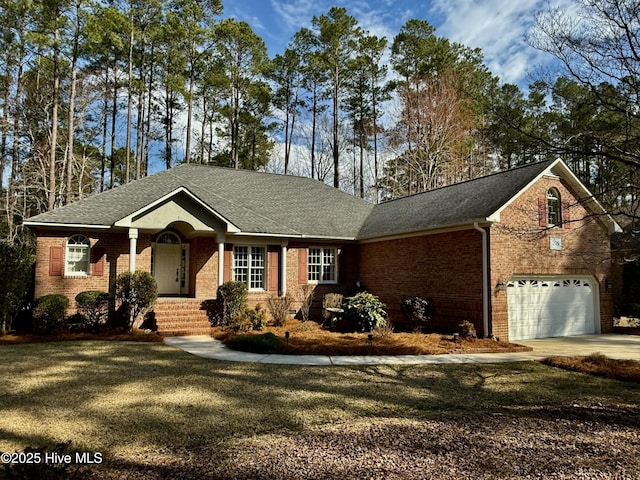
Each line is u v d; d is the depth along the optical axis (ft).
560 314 52.70
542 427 20.30
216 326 53.42
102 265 54.03
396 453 17.07
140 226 51.57
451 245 51.42
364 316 50.70
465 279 49.16
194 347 41.63
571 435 19.24
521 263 48.85
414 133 107.55
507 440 18.56
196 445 17.89
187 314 53.11
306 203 73.41
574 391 27.35
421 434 19.24
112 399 24.23
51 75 90.94
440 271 52.85
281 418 21.48
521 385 28.76
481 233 47.39
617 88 31.24
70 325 49.37
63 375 29.68
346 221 71.46
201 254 59.21
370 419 21.44
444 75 103.40
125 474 15.07
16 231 87.56
